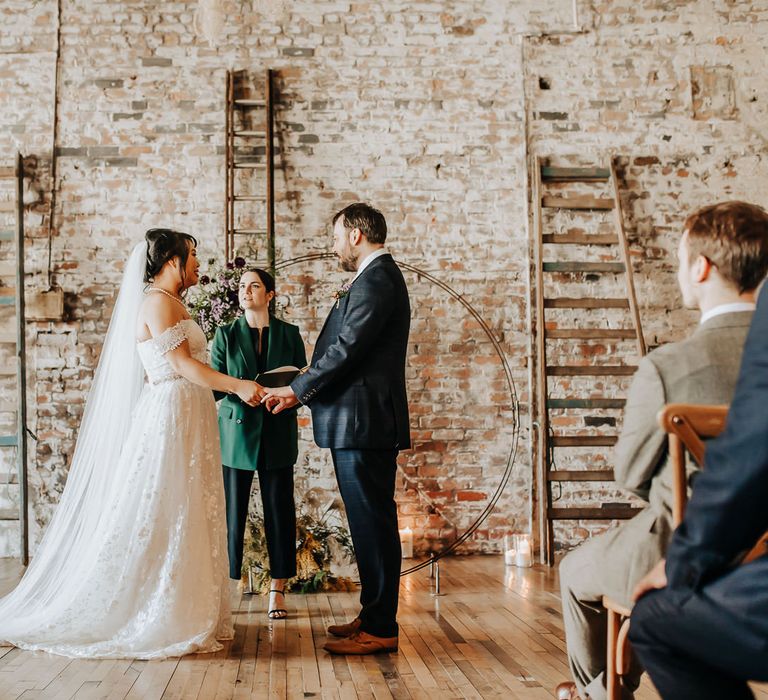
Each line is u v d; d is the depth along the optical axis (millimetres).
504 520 5309
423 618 3492
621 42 5523
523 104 5469
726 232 1541
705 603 1114
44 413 5176
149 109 5363
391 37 5484
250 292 3814
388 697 2385
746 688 1219
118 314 3307
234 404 3643
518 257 5410
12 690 2426
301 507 5250
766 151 5469
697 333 1583
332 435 2867
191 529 2965
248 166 5301
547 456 5223
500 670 2672
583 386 5375
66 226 5266
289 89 5426
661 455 1598
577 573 1804
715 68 5523
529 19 5523
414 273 5379
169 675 2600
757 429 998
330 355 2826
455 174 5430
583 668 1895
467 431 5328
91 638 2900
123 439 3223
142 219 5297
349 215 3025
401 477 5293
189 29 5422
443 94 5469
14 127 5309
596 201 5402
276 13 5195
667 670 1230
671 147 5469
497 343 5305
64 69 5359
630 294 5223
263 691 2436
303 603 3834
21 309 5086
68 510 3195
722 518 1037
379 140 5426
